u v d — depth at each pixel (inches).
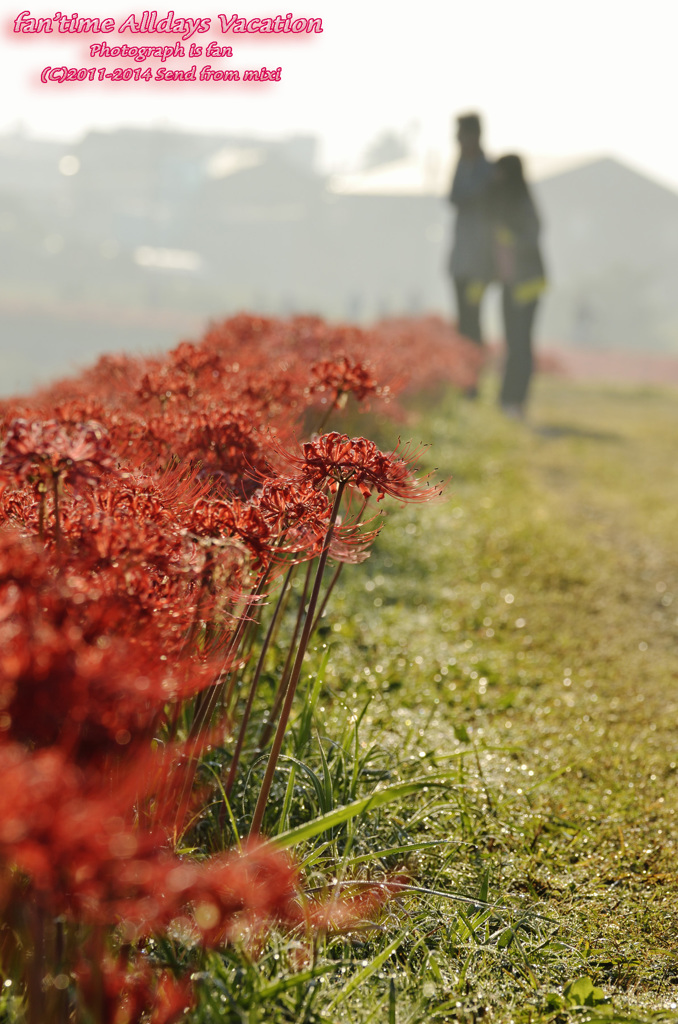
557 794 157.8
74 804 61.7
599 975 117.3
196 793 135.2
